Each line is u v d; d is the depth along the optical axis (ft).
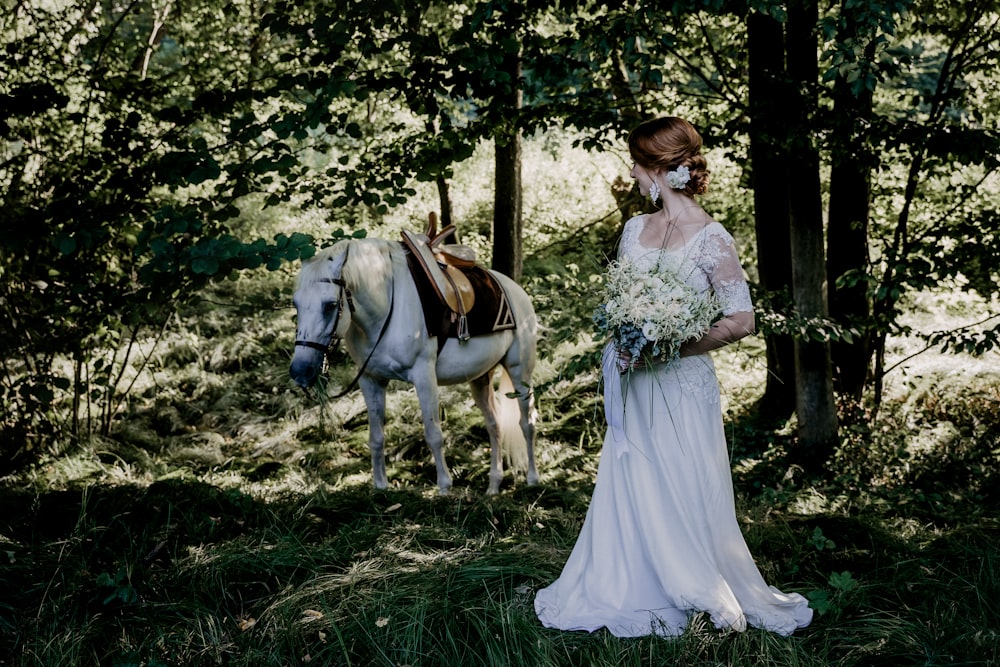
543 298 24.02
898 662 9.20
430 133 17.71
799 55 17.75
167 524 13.55
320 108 13.74
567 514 15.58
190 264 10.62
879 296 17.26
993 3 19.19
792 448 20.04
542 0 14.87
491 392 18.49
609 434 10.03
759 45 19.66
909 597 10.94
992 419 20.58
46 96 14.17
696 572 9.53
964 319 26.76
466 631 9.96
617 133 18.51
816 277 18.85
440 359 16.85
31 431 19.06
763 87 17.71
